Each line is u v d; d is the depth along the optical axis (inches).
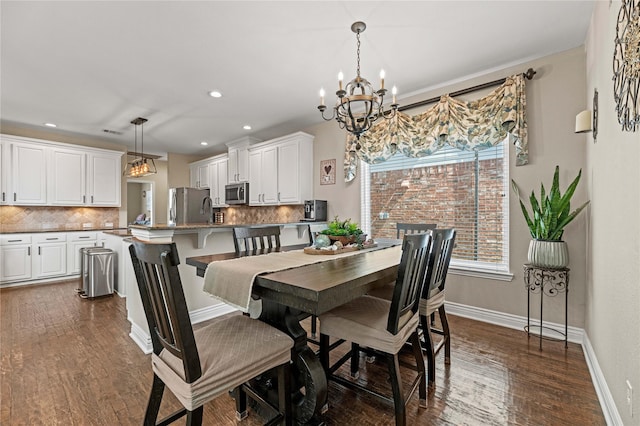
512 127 105.0
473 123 113.0
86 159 201.5
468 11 80.5
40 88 125.4
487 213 117.2
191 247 113.3
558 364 83.9
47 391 71.8
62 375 78.8
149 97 136.4
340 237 88.1
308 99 139.9
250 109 152.4
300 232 158.1
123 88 126.6
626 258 53.4
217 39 92.3
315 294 45.5
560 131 99.7
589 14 81.6
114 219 222.7
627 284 52.7
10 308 133.6
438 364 84.7
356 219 154.9
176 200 194.2
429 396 70.4
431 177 131.6
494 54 101.7
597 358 75.0
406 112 135.4
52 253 183.0
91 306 137.2
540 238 95.6
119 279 157.5
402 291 55.6
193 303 114.3
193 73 114.1
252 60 105.0
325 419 63.0
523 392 71.6
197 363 42.4
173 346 44.5
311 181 174.9
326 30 88.3
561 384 74.6
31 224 191.5
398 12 80.7
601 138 71.9
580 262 95.8
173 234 102.8
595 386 72.6
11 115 158.9
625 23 50.0
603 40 69.4
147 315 50.4
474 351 92.2
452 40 93.7
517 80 104.6
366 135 144.4
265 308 63.6
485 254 117.7
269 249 92.5
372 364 85.6
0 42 91.8
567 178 98.3
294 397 62.2
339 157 163.6
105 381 76.2
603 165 70.3
